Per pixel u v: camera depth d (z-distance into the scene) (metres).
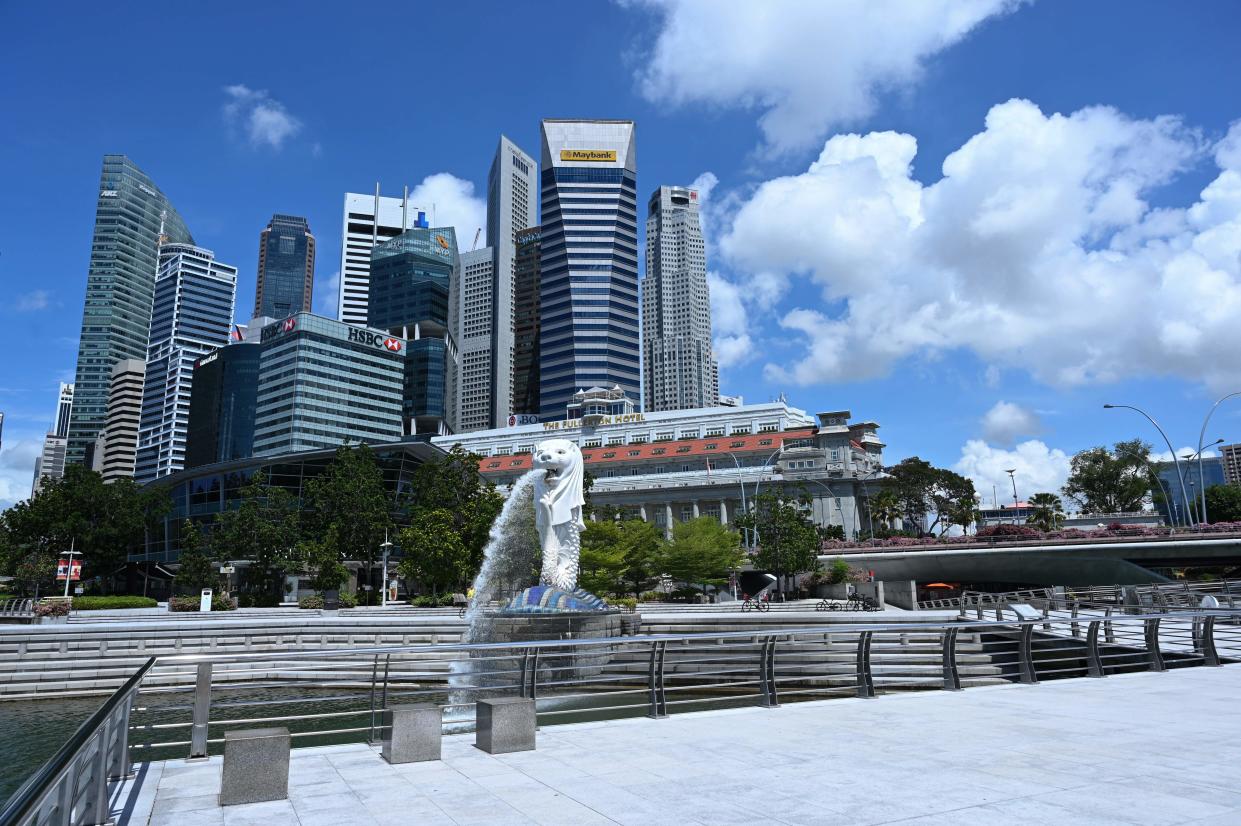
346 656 11.06
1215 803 7.23
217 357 195.38
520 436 152.50
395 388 179.75
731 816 7.16
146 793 8.62
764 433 123.00
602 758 9.84
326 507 67.38
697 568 68.06
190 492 95.81
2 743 19.80
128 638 28.84
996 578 75.81
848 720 12.27
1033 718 12.20
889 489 103.06
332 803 8.03
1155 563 72.44
